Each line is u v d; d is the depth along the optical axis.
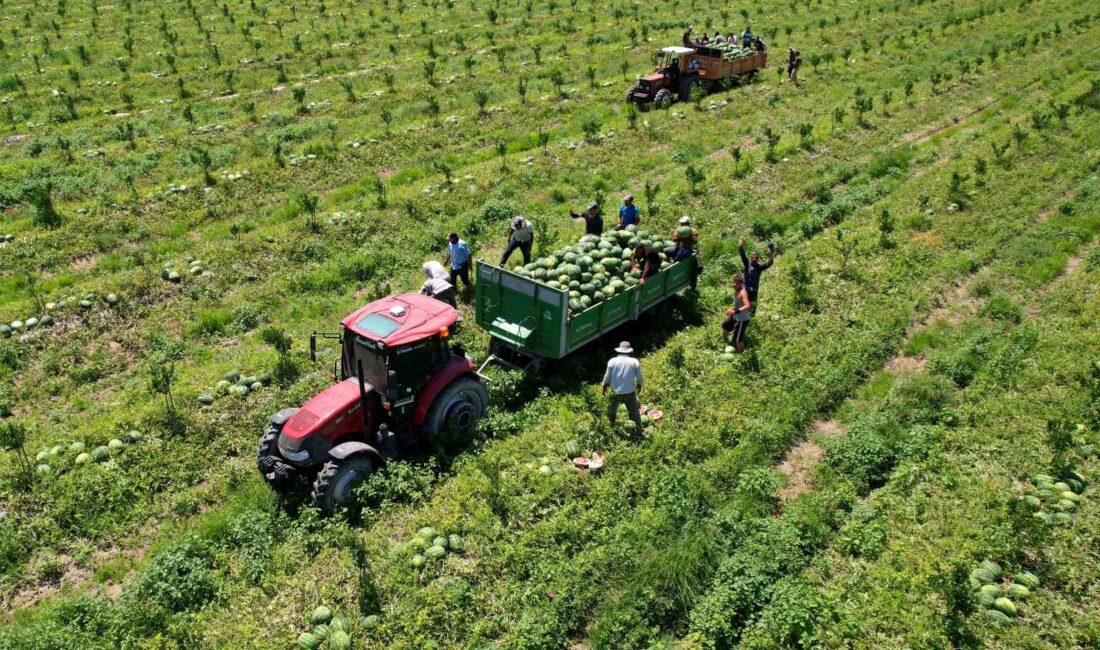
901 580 10.18
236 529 11.23
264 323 17.70
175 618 9.92
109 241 21.30
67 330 17.14
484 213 22.72
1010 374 14.50
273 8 52.12
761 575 10.20
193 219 22.97
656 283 16.23
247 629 9.68
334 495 11.29
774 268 19.36
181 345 16.67
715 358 15.40
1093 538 10.77
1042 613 9.74
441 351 12.66
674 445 12.95
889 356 15.85
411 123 31.50
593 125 30.28
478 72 39.09
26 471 12.43
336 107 33.75
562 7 54.31
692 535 10.95
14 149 28.64
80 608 9.92
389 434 12.05
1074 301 17.05
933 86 34.78
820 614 9.69
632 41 45.31
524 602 10.13
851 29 48.56
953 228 20.91
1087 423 13.16
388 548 10.91
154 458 12.98
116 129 30.25
